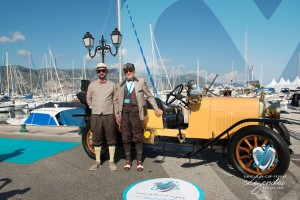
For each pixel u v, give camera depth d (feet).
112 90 15.21
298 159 16.02
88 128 17.07
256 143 12.85
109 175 14.21
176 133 15.15
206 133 14.64
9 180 13.71
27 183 13.29
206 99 14.84
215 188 12.32
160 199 11.34
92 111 15.26
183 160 16.47
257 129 12.58
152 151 18.57
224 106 14.42
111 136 15.23
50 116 45.88
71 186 12.85
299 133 23.26
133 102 14.61
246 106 14.15
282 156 12.12
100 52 30.22
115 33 29.48
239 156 13.29
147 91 14.80
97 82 15.33
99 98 15.03
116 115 15.01
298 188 12.16
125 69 14.69
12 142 21.80
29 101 114.93
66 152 18.75
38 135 24.43
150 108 16.38
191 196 11.55
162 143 20.57
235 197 11.43
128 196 11.68
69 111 47.80
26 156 17.85
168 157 17.15
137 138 14.83
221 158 16.63
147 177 13.83
